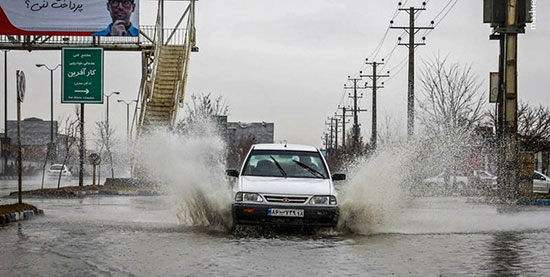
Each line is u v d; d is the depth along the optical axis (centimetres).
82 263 886
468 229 1381
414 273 840
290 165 1381
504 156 2823
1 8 3628
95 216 1623
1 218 1397
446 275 828
